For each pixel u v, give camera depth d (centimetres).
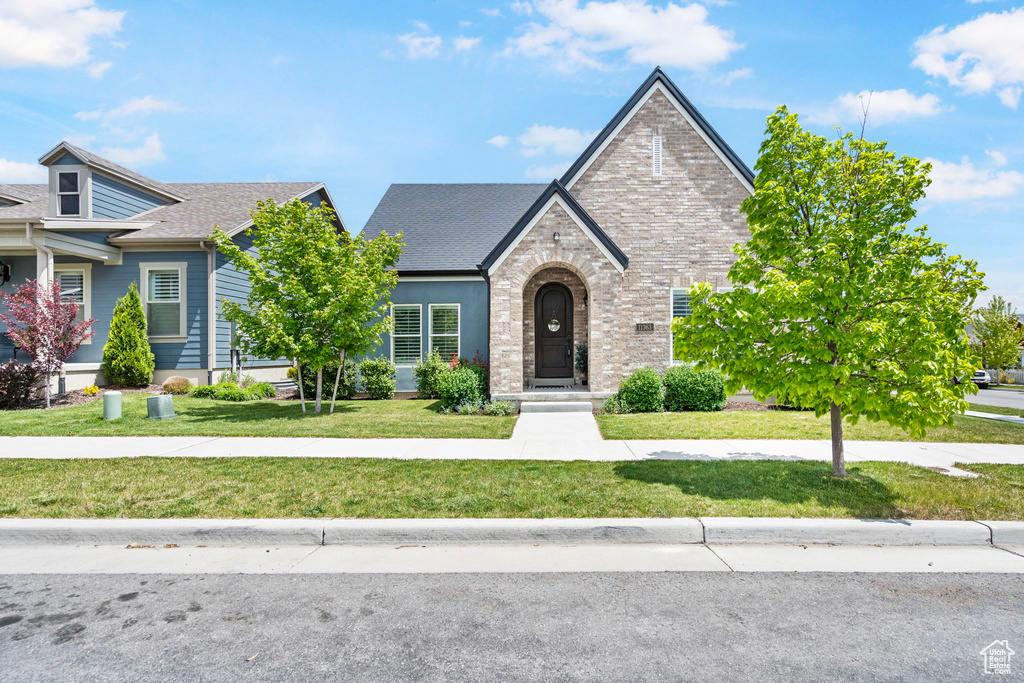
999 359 3431
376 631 364
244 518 550
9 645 349
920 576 454
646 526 531
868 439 931
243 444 893
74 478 672
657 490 624
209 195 2028
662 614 387
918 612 391
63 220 1456
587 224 1273
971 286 627
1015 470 714
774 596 416
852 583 439
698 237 1491
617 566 473
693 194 1495
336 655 336
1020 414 1341
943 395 577
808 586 433
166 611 394
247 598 414
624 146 1498
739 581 442
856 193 679
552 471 702
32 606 402
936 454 819
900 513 563
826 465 731
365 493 617
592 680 309
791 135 702
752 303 659
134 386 1559
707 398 1271
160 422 1098
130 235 1566
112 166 1711
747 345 670
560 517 549
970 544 528
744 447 868
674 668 321
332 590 427
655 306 1484
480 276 1703
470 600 409
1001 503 582
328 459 771
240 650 342
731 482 652
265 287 1206
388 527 530
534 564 478
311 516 556
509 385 1286
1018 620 381
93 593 423
